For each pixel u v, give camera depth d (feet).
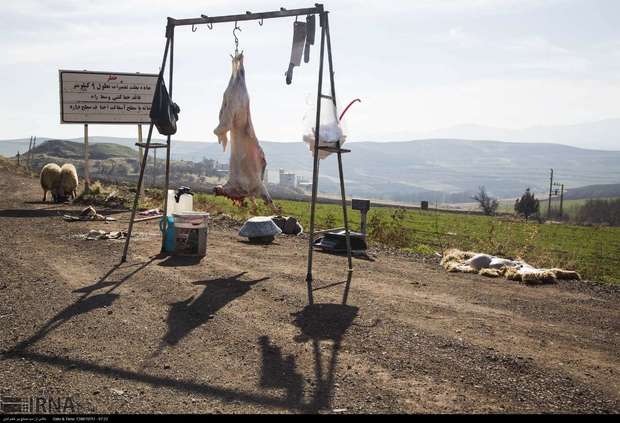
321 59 27.07
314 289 26.76
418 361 17.48
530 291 28.09
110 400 14.49
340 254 37.78
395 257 37.96
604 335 20.88
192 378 15.94
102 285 26.45
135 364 16.94
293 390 15.21
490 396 15.02
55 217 52.44
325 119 28.55
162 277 28.32
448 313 23.18
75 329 20.06
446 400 14.71
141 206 63.52
